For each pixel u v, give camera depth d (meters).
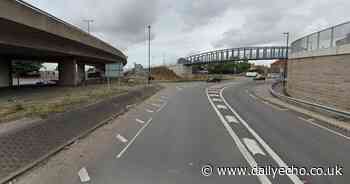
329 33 19.73
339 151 8.93
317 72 21.53
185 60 108.56
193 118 15.90
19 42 23.70
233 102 25.56
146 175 6.76
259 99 28.83
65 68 41.94
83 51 39.69
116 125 13.59
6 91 29.05
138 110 19.45
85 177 6.63
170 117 16.25
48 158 8.07
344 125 13.44
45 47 28.30
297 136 11.18
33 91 28.94
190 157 8.23
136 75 87.69
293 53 28.94
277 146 9.55
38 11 22.27
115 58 62.19
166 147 9.36
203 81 76.12
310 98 23.03
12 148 7.19
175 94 34.66
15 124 9.41
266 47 79.75
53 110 12.13
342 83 17.44
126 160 7.92
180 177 6.64
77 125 11.16
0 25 19.94
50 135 8.98
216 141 10.26
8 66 39.75
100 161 7.83
